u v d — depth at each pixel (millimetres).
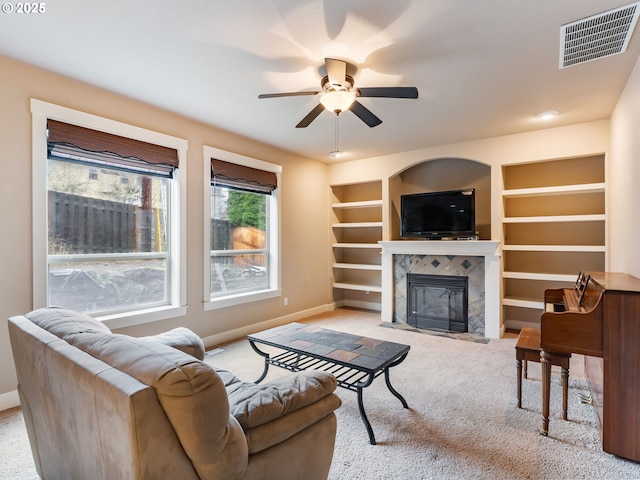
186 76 2738
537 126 3906
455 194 4617
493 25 2076
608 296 1880
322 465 1504
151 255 3469
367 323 4957
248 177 4379
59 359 1232
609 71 2629
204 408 1000
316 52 2383
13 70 2514
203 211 3836
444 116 3588
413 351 3715
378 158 5281
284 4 1892
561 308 3125
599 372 2092
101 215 3113
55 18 1999
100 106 2979
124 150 3156
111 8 1913
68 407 1229
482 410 2412
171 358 1072
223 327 4074
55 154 2764
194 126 3756
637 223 2529
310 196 5438
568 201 4281
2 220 2477
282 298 4906
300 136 4293
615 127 3334
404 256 5008
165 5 1892
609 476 1730
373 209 5914
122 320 3117
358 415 2363
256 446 1221
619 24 2053
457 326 4562
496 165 4305
